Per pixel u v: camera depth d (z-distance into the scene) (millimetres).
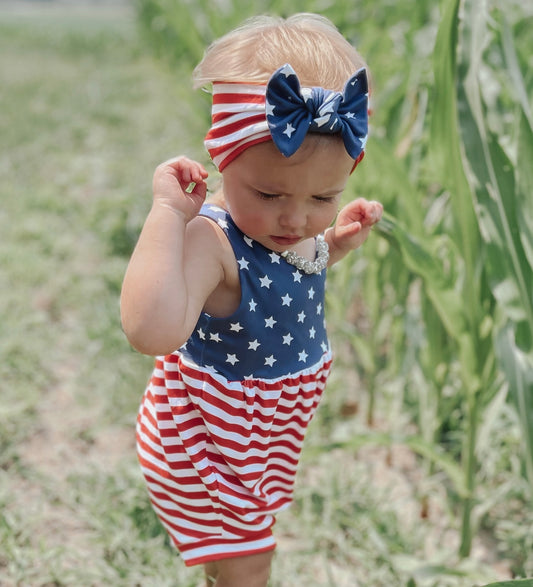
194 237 1309
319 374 1502
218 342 1373
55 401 2713
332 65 1257
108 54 10797
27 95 7613
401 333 2590
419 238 1925
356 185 2385
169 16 6453
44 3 23203
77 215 4395
